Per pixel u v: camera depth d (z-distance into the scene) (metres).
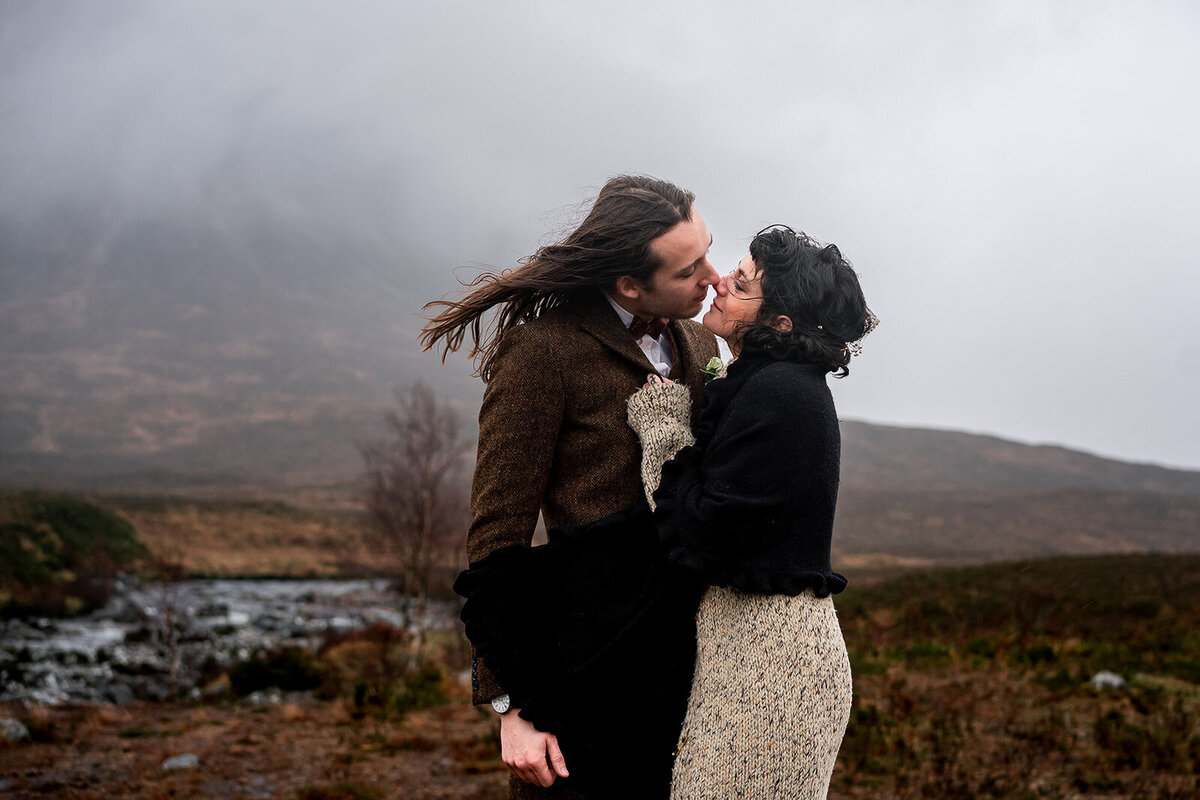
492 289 2.22
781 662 1.93
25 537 65.31
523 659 1.96
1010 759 6.02
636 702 2.02
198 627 35.09
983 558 135.25
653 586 2.01
